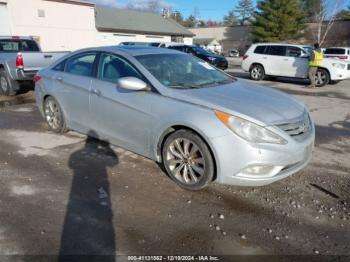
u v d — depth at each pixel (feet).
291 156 10.85
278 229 9.75
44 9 74.02
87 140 17.22
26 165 14.15
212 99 11.62
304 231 9.68
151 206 10.93
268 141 10.56
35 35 73.05
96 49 15.64
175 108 11.87
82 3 83.46
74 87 15.94
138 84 12.48
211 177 11.38
